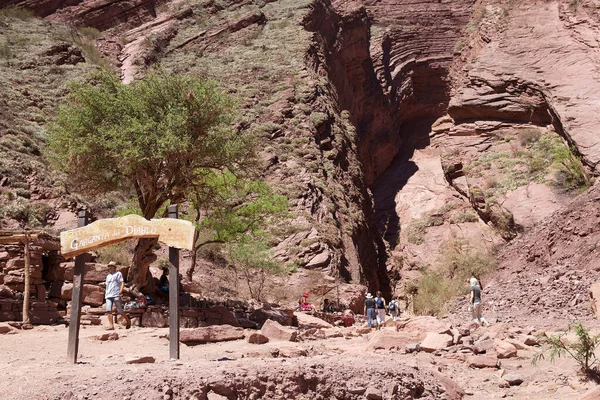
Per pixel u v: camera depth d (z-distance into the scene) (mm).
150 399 5707
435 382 7086
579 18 50406
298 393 6305
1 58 39750
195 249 20781
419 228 44938
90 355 9875
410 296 33375
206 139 17312
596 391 6406
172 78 17969
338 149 40344
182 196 18062
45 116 35094
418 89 61969
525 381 8203
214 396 5930
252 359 7559
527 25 52969
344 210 35656
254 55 47750
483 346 9844
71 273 16281
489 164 45281
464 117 49906
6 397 6148
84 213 8555
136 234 8242
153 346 11188
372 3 63750
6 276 15094
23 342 11352
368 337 13055
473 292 13930
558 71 47469
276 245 29969
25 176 27891
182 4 55688
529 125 47500
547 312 16797
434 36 62844
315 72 46312
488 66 50281
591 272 18797
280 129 38656
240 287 25719
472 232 42000
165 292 17484
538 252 24281
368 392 6344
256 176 19672
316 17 53875
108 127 17219
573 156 40938
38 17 49688
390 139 55656
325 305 24547
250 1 56594
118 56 49219
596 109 42656
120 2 52875
